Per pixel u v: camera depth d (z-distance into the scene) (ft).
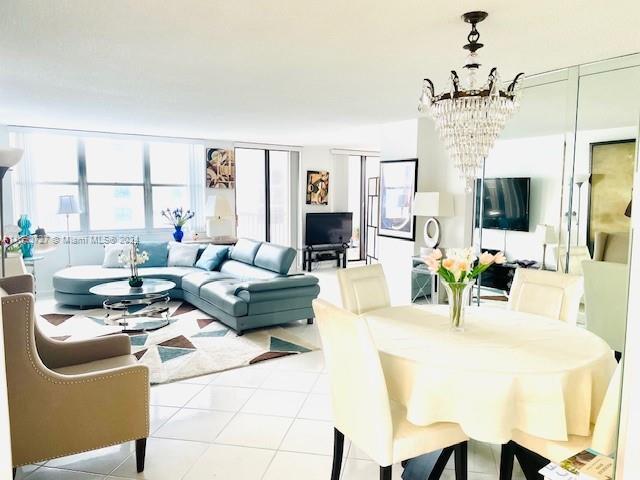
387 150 19.16
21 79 11.51
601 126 11.25
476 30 7.79
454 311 7.71
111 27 7.94
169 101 14.33
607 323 11.00
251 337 14.73
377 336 7.41
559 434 5.85
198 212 24.90
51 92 13.03
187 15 7.41
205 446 8.45
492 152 14.51
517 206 13.84
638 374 2.64
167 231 24.14
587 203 11.84
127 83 11.94
